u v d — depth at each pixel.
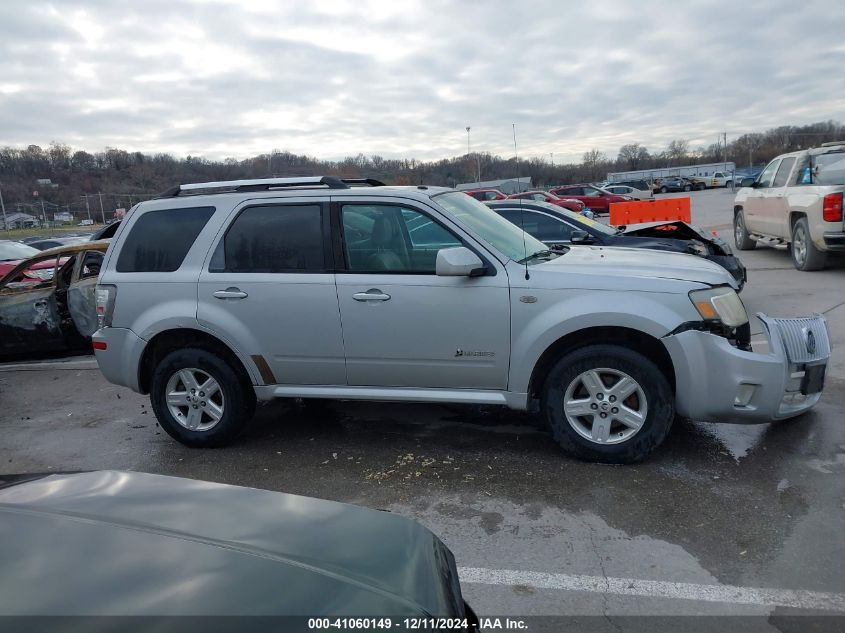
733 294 4.15
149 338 4.82
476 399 4.36
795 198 10.91
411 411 5.52
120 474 2.46
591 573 3.05
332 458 4.62
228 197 4.77
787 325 4.07
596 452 4.16
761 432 4.58
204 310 4.68
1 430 5.86
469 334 4.24
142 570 1.75
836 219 10.00
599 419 4.15
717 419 4.02
